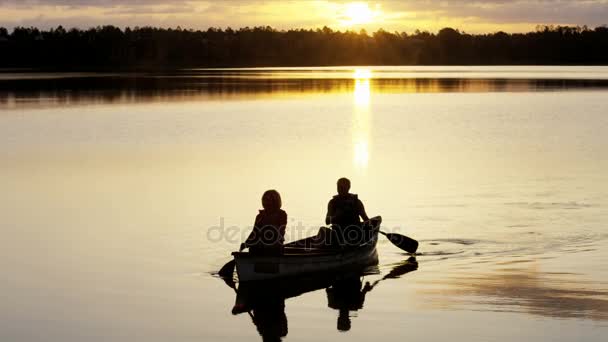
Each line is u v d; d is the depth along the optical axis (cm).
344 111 4825
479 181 2209
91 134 3509
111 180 2239
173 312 1130
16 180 2252
